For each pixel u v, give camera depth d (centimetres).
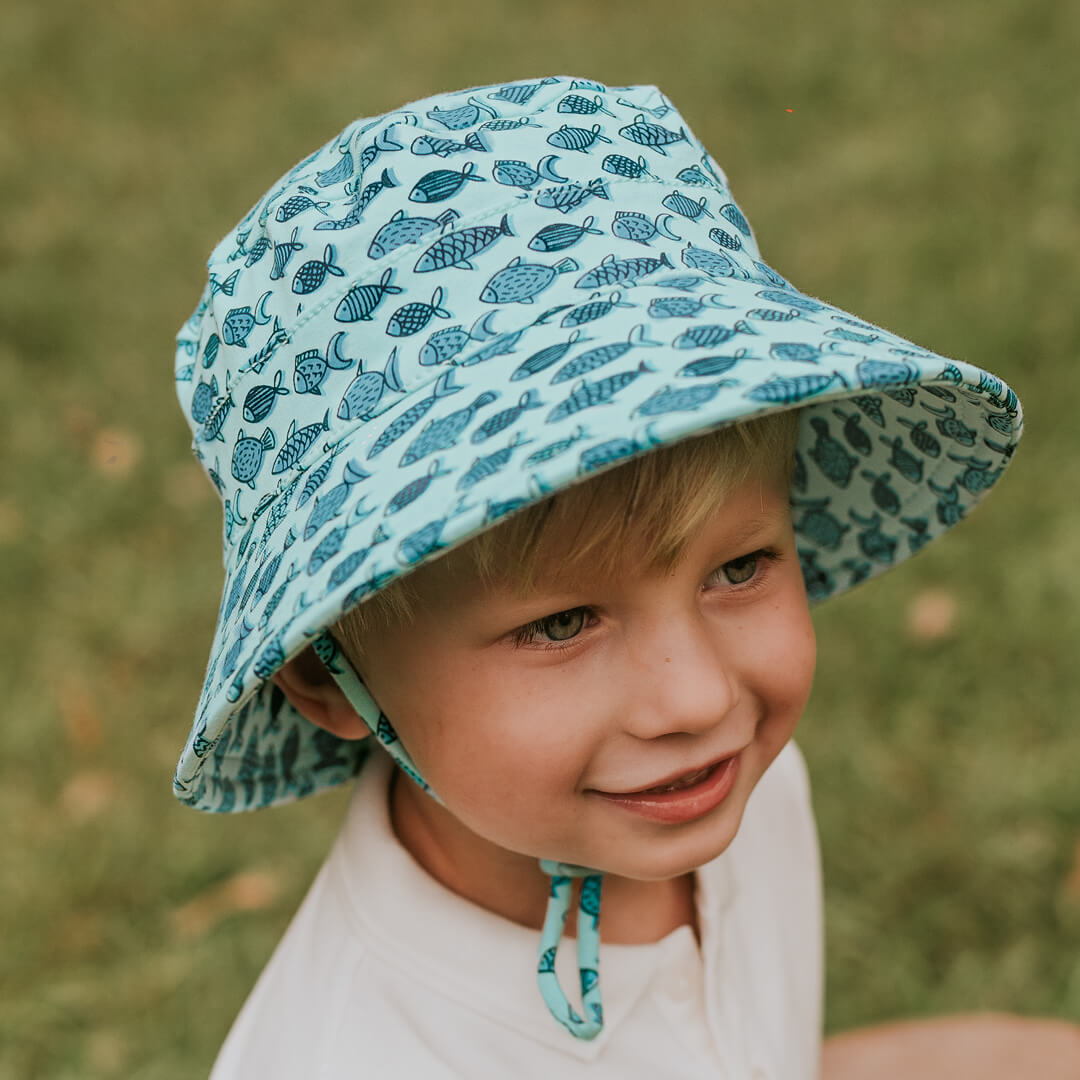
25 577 327
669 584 104
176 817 266
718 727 110
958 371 96
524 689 104
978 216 413
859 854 242
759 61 547
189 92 605
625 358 93
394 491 92
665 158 114
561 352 96
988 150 448
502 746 105
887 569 146
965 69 512
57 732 286
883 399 128
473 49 610
